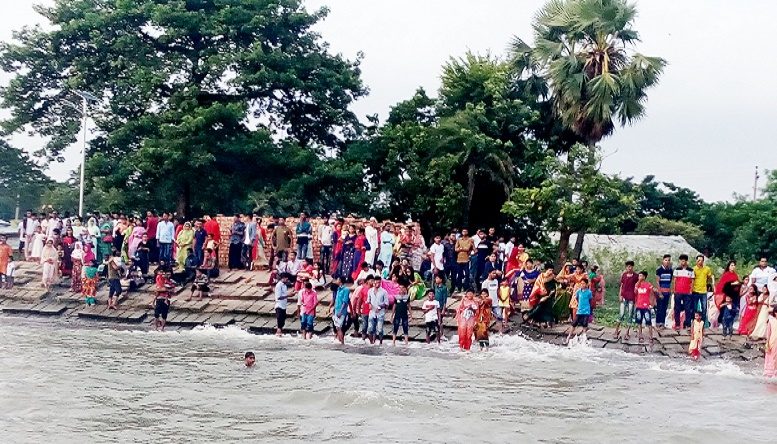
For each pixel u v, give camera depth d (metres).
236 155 39.41
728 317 26.39
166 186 39.47
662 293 27.31
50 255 31.58
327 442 15.20
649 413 18.09
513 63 38.69
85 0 41.75
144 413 17.08
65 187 51.31
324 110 41.75
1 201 63.16
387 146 40.38
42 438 15.12
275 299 28.41
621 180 34.22
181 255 31.41
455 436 15.70
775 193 50.75
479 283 30.14
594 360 24.30
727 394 20.33
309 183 38.97
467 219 37.91
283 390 19.31
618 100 34.19
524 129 38.44
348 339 26.95
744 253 43.53
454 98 39.38
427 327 26.44
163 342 25.81
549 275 27.86
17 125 41.66
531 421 17.00
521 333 27.61
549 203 33.84
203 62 39.38
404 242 30.67
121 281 31.23
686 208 56.12
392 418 16.97
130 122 39.56
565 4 35.81
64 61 41.31
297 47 41.56
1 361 21.77
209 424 16.33
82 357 22.83
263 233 33.16
